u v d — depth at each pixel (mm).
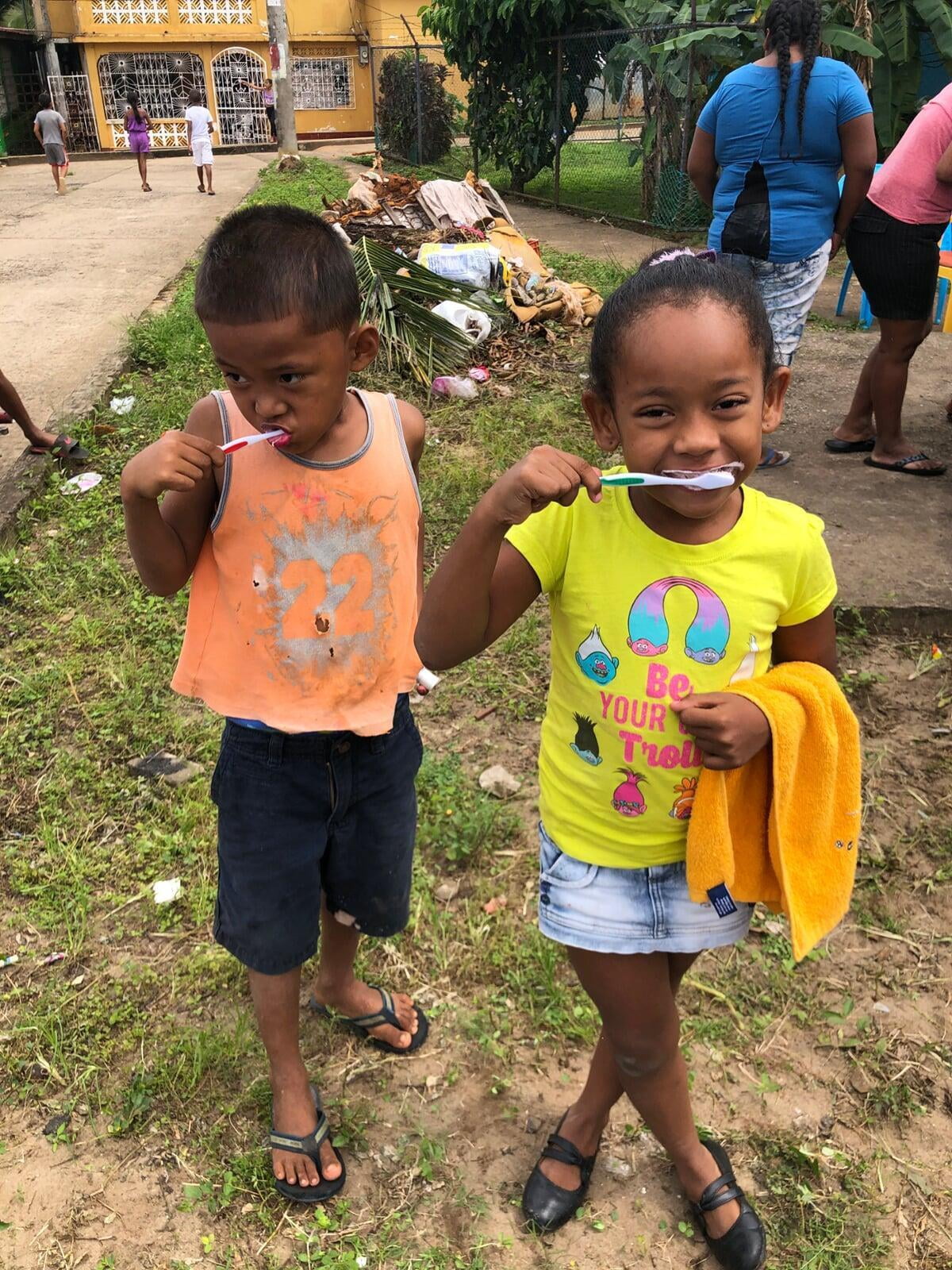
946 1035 2326
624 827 1637
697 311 1318
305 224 1627
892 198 4344
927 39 9266
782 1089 2211
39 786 3070
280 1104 2029
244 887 1885
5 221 13680
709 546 1521
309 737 1817
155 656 3674
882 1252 1917
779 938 2555
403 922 2131
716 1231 1896
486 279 7410
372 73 21547
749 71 4359
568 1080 2240
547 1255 1917
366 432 1799
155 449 1579
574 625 1581
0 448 5242
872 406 5008
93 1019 2342
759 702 1523
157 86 26609
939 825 2893
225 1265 1896
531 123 14195
